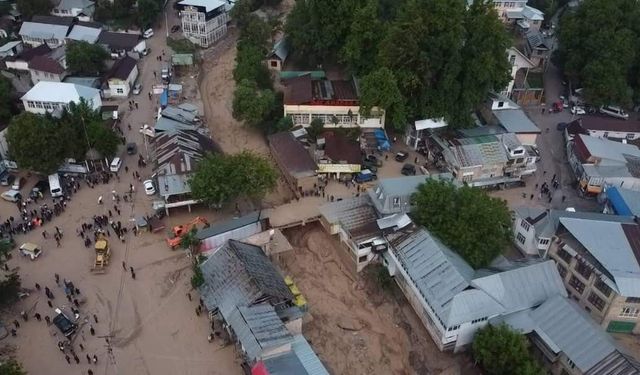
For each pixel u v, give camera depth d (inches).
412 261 2874.0
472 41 3885.3
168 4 6599.4
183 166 3481.8
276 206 3506.4
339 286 3139.8
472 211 2883.9
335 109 4097.0
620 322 2773.1
